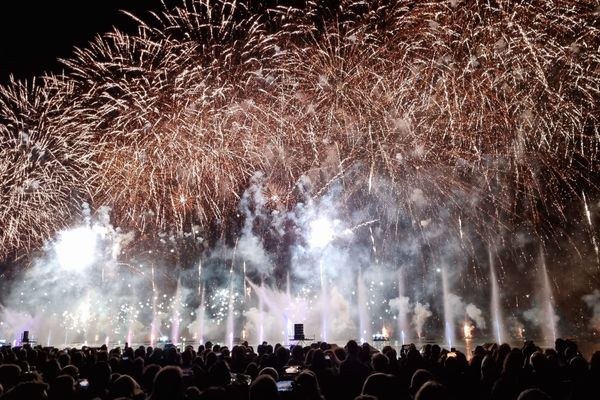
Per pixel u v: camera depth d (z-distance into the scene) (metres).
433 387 4.20
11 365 7.32
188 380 8.06
